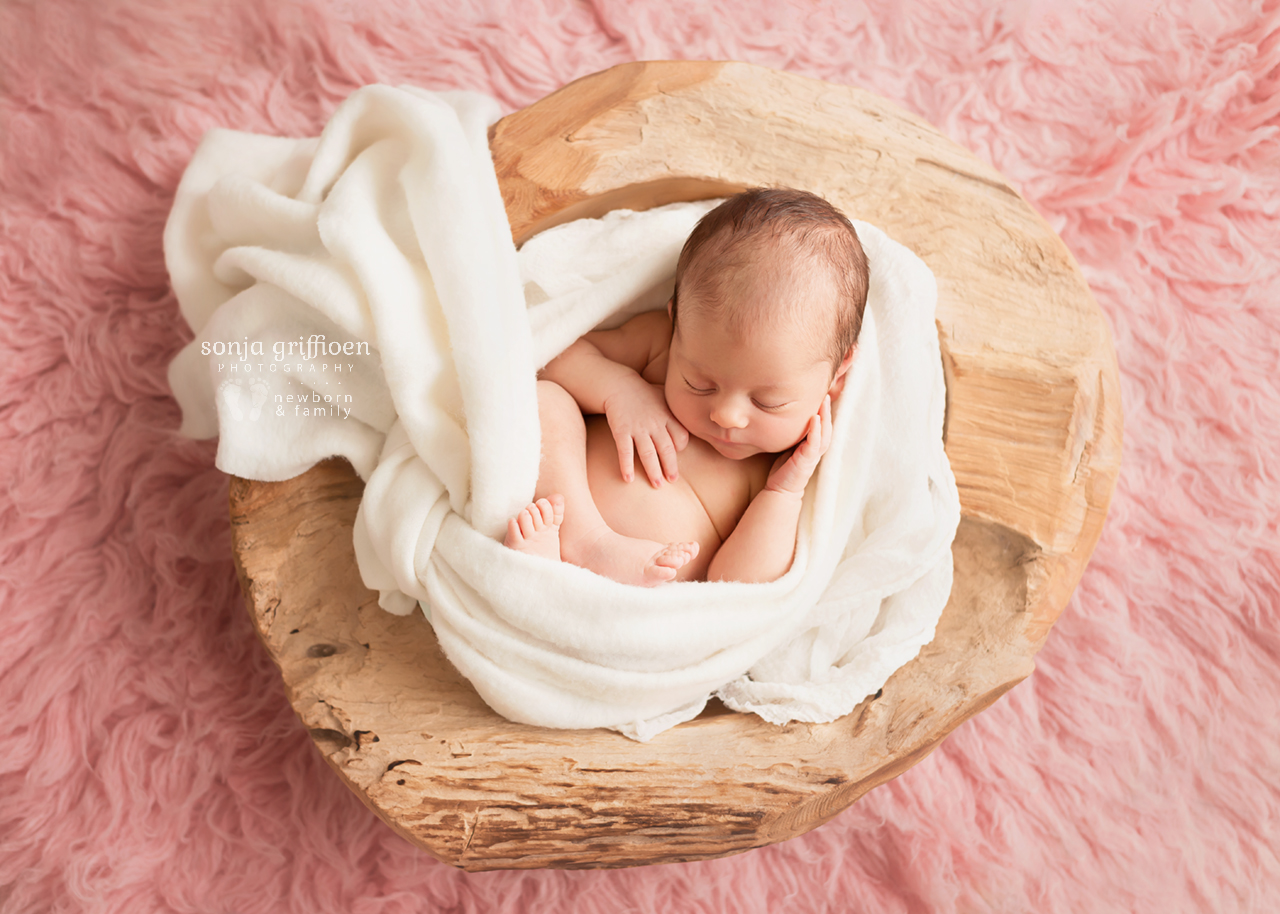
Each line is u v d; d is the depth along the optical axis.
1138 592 1.66
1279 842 1.57
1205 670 1.64
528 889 1.50
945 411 1.37
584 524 1.26
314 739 1.20
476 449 1.18
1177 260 1.72
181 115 1.63
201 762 1.48
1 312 1.56
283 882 1.46
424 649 1.27
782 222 1.18
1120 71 1.74
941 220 1.39
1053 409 1.36
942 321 1.36
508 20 1.71
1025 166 1.74
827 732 1.24
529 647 1.19
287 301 1.27
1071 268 1.40
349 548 1.30
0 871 1.43
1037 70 1.75
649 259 1.32
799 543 1.29
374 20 1.67
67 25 1.61
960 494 1.35
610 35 1.73
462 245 1.21
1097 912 1.53
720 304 1.18
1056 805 1.58
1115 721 1.61
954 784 1.58
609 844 1.20
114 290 1.60
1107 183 1.72
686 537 1.31
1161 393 1.71
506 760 1.19
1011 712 1.62
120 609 1.52
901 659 1.29
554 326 1.31
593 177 1.32
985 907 1.52
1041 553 1.34
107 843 1.44
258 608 1.25
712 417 1.23
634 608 1.18
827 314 1.19
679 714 1.26
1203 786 1.60
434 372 1.23
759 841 1.24
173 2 1.65
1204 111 1.71
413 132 1.26
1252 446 1.67
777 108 1.38
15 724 1.47
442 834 1.17
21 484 1.53
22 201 1.60
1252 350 1.70
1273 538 1.65
